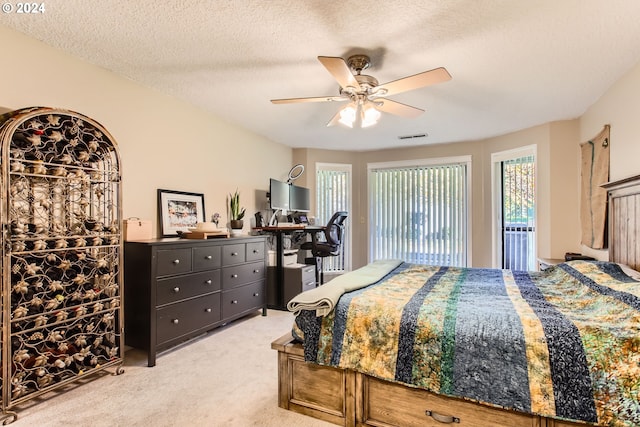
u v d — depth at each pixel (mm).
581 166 3699
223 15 1945
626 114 2650
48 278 2025
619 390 1264
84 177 2254
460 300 1871
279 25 2043
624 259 2514
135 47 2330
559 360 1350
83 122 2246
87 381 2271
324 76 2801
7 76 2100
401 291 2086
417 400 1617
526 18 1948
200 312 2949
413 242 5488
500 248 4754
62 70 2387
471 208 5051
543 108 3533
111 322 2381
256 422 1823
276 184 4500
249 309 3598
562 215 3889
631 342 1301
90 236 2236
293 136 4793
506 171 4695
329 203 5730
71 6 1868
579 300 1862
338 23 2016
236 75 2785
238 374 2391
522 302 1833
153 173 3092
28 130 1978
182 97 3293
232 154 4141
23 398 1870
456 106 3488
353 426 1752
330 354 1770
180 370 2453
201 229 3201
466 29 2070
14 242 1854
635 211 2342
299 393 1914
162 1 1817
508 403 1395
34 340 1973
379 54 2391
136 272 2594
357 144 5312
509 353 1423
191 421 1828
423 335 1585
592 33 2102
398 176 5609
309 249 4715
